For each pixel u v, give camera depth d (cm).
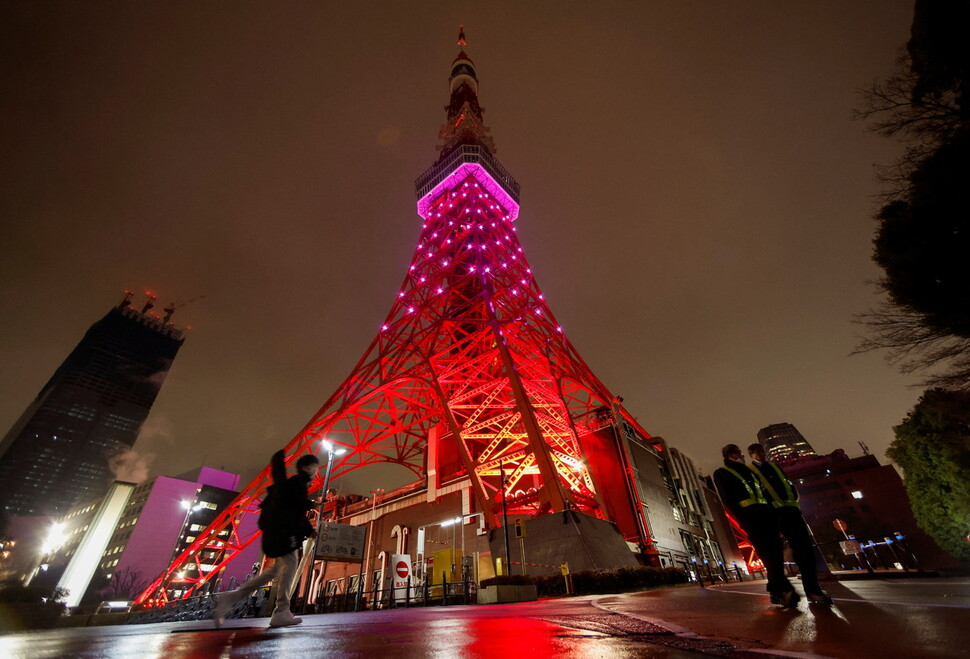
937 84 1393
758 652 308
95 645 390
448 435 5553
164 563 10906
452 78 10856
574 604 1000
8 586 1658
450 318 5388
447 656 331
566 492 3375
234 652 356
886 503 8725
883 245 1616
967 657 254
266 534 642
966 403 1969
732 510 636
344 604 2836
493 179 8075
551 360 5238
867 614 443
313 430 5034
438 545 4694
